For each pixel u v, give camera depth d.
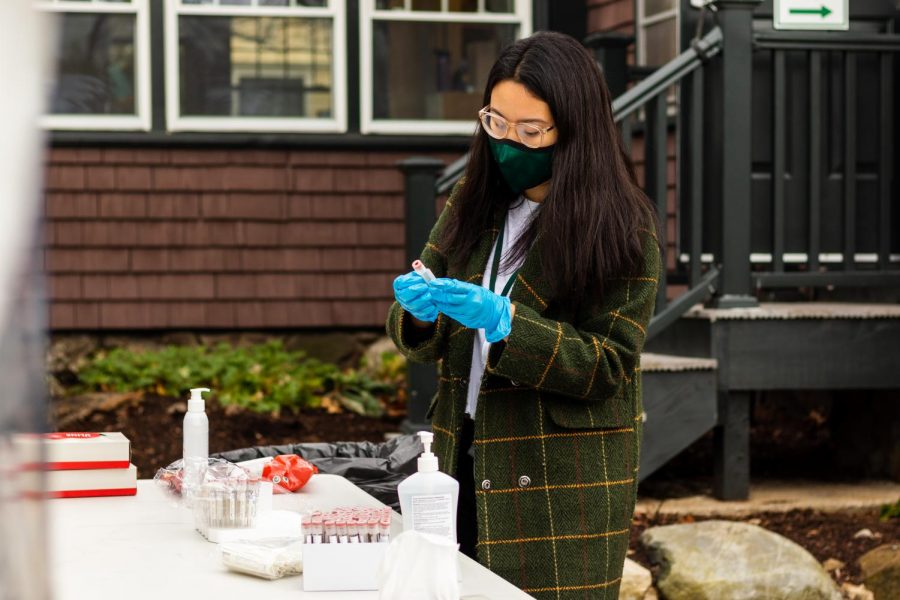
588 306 2.22
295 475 2.49
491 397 2.25
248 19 7.48
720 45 4.87
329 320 7.57
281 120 7.52
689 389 4.73
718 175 4.93
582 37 7.84
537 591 2.21
